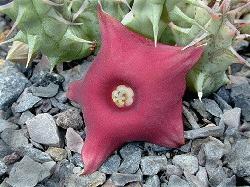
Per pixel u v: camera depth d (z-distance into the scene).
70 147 0.09
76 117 0.09
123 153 0.09
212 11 0.08
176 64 0.08
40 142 0.09
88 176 0.09
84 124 0.09
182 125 0.09
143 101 0.08
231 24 0.08
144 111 0.08
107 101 0.09
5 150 0.09
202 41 0.08
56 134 0.09
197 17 0.08
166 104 0.08
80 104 0.09
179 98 0.09
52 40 0.09
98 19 0.09
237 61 0.09
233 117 0.09
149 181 0.09
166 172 0.09
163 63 0.08
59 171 0.09
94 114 0.09
